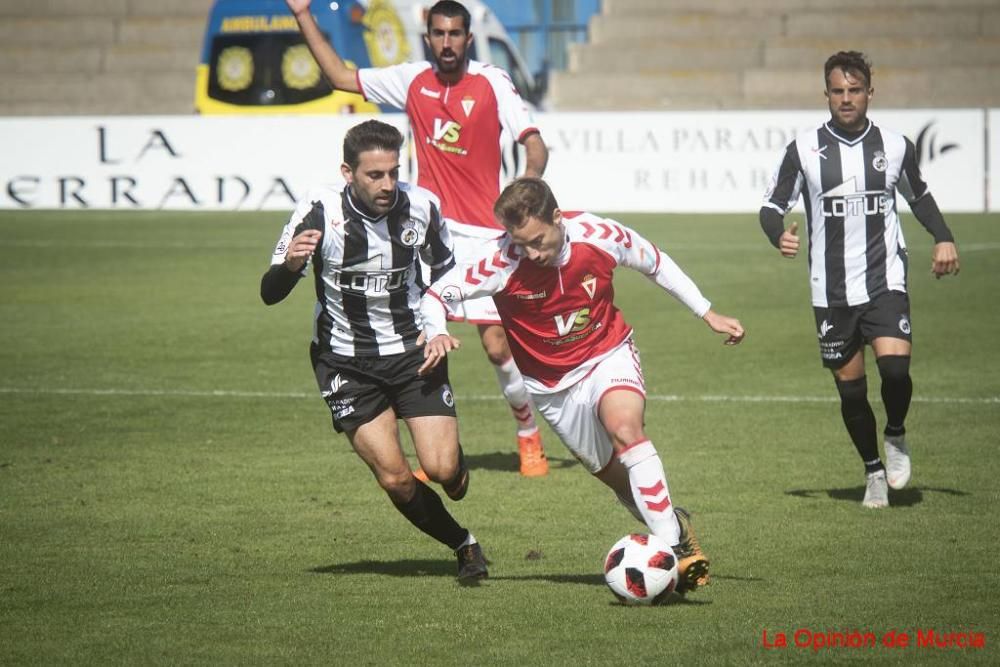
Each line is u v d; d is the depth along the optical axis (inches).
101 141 2437.3
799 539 620.1
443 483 561.3
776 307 1424.7
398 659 463.5
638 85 2994.6
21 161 2469.2
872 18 3034.0
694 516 666.2
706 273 1670.8
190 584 560.1
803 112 2233.0
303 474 773.3
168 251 1929.1
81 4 3368.6
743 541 618.2
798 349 1189.7
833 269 690.2
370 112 2455.7
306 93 2464.3
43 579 566.9
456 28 814.5
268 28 2472.9
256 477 765.9
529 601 532.4
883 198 685.9
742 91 2967.5
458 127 826.2
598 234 538.0
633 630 491.8
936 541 613.9
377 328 560.7
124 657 468.4
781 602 524.1
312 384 1060.5
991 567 569.3
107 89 3193.9
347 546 623.8
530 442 785.6
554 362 551.8
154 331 1320.1
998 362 1097.4
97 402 989.8
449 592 546.9
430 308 542.0
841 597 529.0
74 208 2460.6
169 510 690.8
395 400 569.0
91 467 789.9
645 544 519.2
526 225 514.6
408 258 556.1
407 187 561.3
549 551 613.9
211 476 767.7
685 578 518.3
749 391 1009.5
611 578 518.6
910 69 2898.6
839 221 687.7
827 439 848.3
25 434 882.1
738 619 503.2
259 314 1429.6
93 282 1657.2
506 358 772.0
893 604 518.6
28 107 3196.4
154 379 1078.4
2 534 642.2
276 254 545.0
